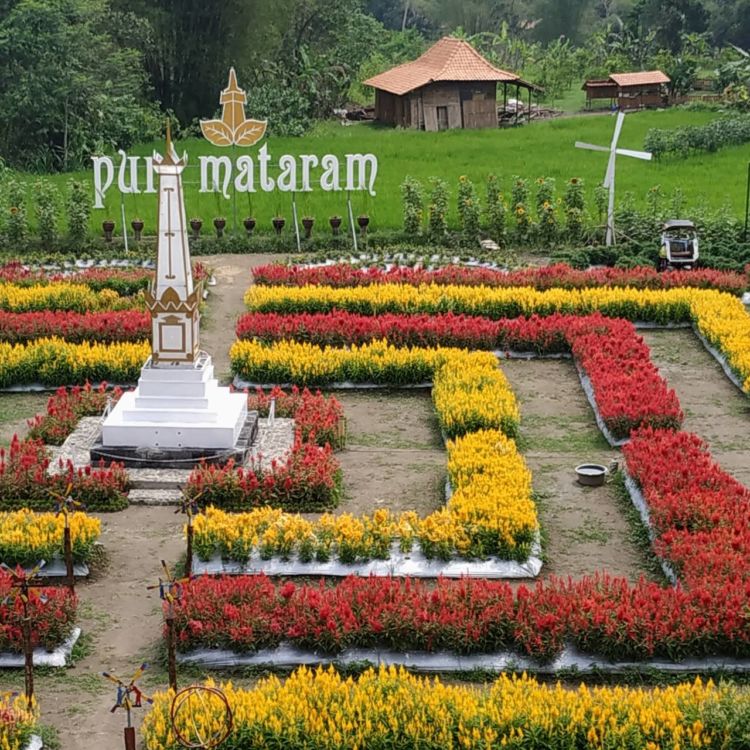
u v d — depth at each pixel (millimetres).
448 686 15266
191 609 16562
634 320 31359
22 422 25156
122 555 19406
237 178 38438
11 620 16391
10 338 28875
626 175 49000
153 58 66250
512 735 13883
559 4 105875
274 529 18859
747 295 33594
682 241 34812
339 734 13930
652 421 23781
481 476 20609
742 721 13992
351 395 26797
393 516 19812
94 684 15914
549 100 76438
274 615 16594
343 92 71875
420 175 49125
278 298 31438
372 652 16344
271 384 27125
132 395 23469
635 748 13766
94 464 22344
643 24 91750
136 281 33531
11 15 54781
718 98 71812
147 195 44875
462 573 18562
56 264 36938
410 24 116438
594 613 16312
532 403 26328
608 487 21891
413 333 28953
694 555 17969
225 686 14961
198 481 21016
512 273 33781
